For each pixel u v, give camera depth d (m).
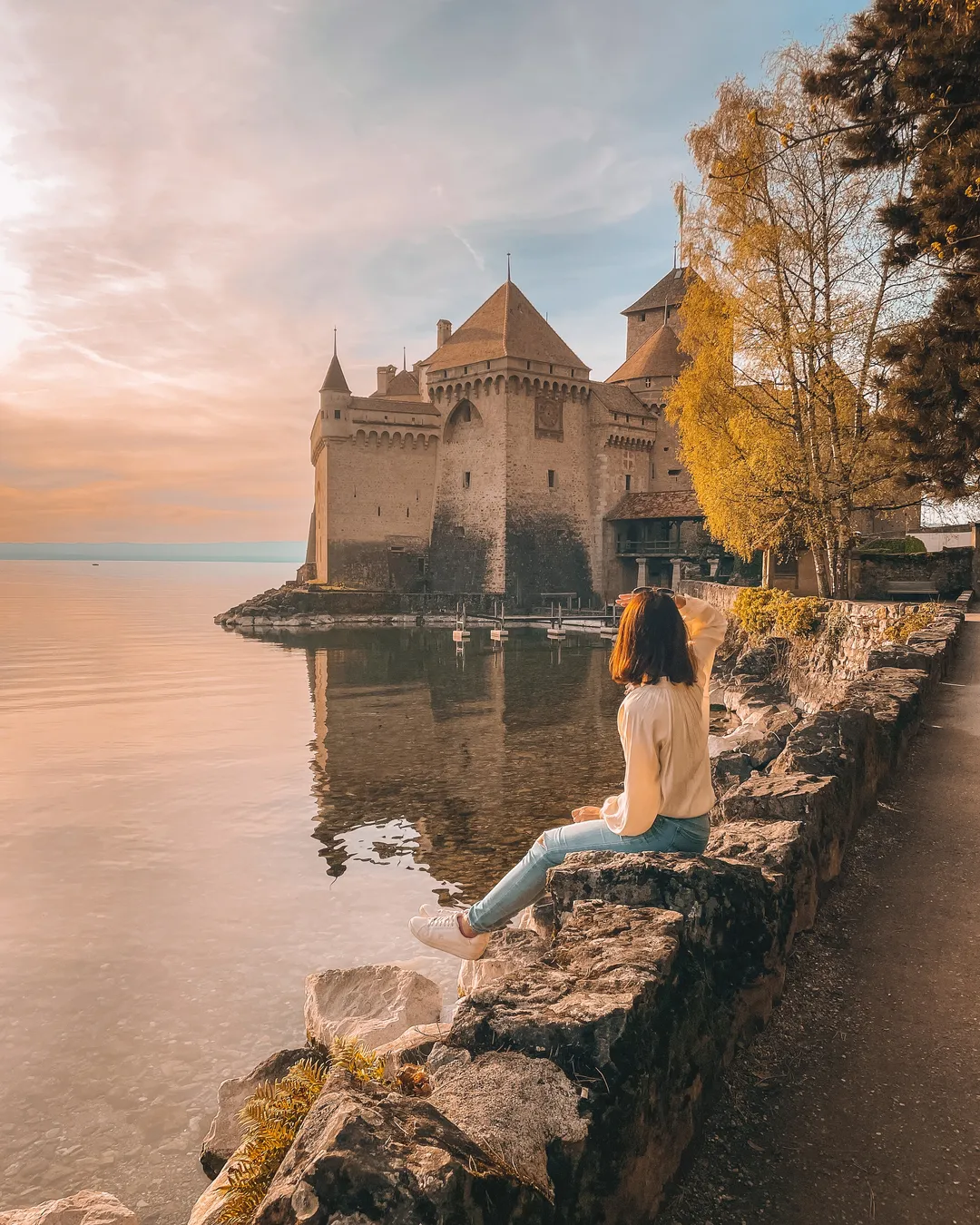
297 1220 1.52
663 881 3.01
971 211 11.63
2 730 27.84
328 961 10.55
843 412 24.53
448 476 74.00
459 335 74.06
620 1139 2.09
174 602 132.25
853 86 13.16
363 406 72.81
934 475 13.66
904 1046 3.21
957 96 11.88
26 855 15.10
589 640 57.22
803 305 24.42
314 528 99.38
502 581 68.38
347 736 25.53
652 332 79.31
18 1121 7.35
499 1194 1.67
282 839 15.76
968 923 4.41
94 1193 5.43
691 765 3.30
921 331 13.35
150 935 11.47
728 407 27.25
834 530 25.06
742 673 26.91
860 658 19.92
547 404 70.44
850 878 5.12
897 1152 2.59
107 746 25.16
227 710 31.30
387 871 13.84
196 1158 6.82
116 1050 8.52
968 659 15.42
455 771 20.73
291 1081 2.89
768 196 23.92
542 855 3.50
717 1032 2.86
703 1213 2.35
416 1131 1.70
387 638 60.00
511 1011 2.24
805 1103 2.85
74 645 58.94
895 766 7.84
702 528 64.94
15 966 10.50
